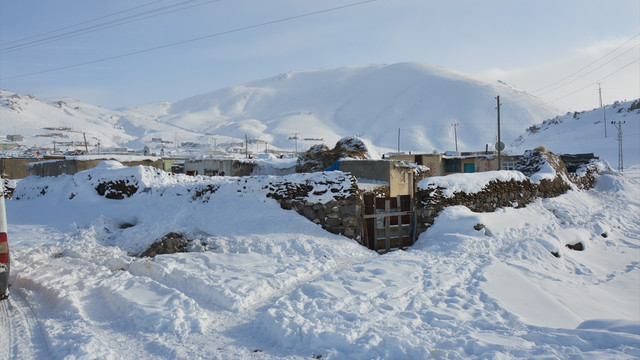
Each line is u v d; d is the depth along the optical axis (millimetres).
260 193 13047
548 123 178625
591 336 5180
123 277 8086
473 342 5156
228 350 5148
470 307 6953
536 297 7938
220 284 7531
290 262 9641
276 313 6094
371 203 12625
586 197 24219
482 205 15539
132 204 14281
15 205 16453
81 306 6707
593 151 111562
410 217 13625
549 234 14023
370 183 23234
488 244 12516
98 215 13672
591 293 10102
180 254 10094
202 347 5223
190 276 7910
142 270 8844
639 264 13523
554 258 12469
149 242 11273
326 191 12445
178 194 14133
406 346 5078
